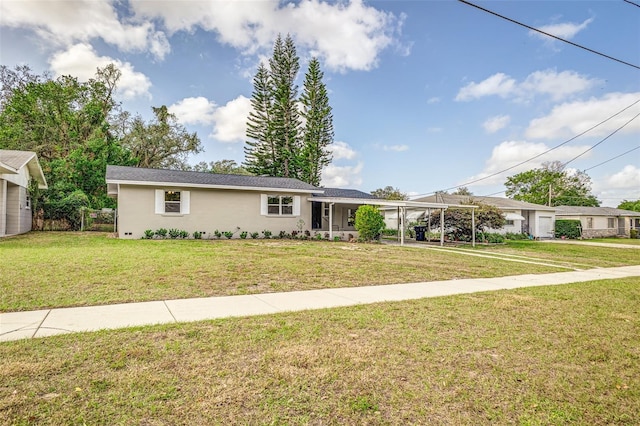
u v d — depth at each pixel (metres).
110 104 32.38
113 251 10.97
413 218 24.48
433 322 5.01
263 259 10.59
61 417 2.47
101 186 26.16
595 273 11.05
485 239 23.12
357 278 8.45
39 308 5.12
